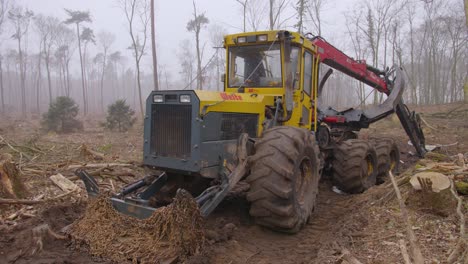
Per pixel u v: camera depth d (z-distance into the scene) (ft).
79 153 35.76
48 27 152.05
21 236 13.96
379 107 28.12
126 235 13.29
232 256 13.79
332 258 12.92
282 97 18.94
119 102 67.82
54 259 12.63
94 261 12.60
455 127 53.83
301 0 68.69
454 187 15.90
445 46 133.90
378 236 14.30
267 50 19.65
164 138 15.42
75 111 69.15
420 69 150.61
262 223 15.90
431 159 26.09
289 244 15.30
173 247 12.46
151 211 13.46
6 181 20.06
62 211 17.52
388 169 27.30
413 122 32.50
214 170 15.15
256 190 15.30
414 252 11.39
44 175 25.79
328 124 27.99
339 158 23.48
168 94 15.21
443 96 147.23
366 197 20.01
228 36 20.43
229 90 20.75
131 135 59.11
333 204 21.53
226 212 18.71
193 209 12.93
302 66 20.02
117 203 14.52
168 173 16.85
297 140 15.66
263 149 15.52
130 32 87.04
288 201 15.17
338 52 24.94
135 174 26.84
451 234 13.24
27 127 78.38
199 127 14.44
